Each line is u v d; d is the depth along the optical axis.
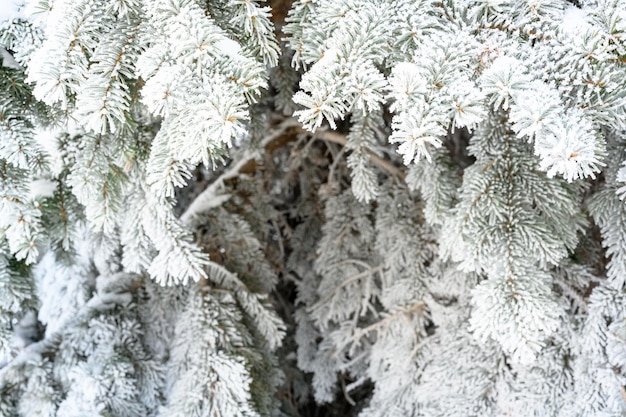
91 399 0.95
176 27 0.74
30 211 0.82
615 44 0.75
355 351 1.17
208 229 1.06
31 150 0.81
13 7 0.79
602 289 0.88
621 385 0.87
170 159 0.80
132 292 1.03
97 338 0.98
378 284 1.11
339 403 1.30
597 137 0.75
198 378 0.95
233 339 0.98
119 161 0.86
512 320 0.81
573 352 0.91
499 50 0.76
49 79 0.74
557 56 0.76
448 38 0.76
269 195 1.15
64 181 0.90
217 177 1.11
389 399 1.03
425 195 0.92
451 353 0.97
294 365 1.24
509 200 0.84
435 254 1.02
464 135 1.09
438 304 1.00
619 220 0.85
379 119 0.92
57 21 0.75
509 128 0.87
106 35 0.76
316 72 0.74
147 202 0.89
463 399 0.94
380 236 1.04
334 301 1.09
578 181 0.85
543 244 0.83
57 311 1.00
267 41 0.77
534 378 0.92
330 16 0.76
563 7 0.77
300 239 1.18
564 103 0.75
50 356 0.99
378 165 1.09
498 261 0.83
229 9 0.78
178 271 0.87
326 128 1.10
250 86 0.75
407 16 0.76
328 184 1.12
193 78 0.74
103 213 0.85
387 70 0.81
